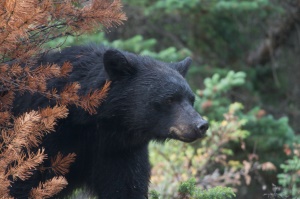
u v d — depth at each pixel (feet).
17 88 29.53
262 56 86.43
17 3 23.99
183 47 82.23
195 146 60.08
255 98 81.51
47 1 26.68
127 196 33.58
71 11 28.53
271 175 63.41
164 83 31.42
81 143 32.65
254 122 65.57
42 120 26.63
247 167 52.08
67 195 34.73
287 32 86.28
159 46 83.56
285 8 84.64
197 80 76.95
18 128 24.99
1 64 27.17
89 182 34.47
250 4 71.46
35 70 28.04
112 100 31.73
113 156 33.14
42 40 28.94
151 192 35.17
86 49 33.32
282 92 85.87
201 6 71.77
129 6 78.43
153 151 54.60
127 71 31.91
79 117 31.63
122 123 32.14
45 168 29.94
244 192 62.39
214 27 83.35
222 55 85.66
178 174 50.62
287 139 64.44
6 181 25.27
